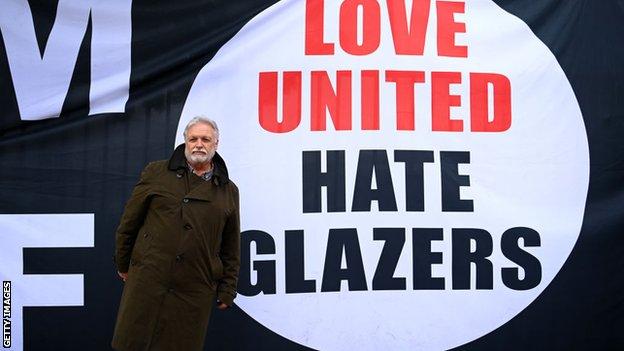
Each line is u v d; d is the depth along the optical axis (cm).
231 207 361
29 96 424
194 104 427
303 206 425
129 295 347
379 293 424
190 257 345
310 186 425
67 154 424
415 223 427
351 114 428
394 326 424
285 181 425
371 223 425
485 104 436
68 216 422
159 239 345
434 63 434
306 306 422
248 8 431
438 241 428
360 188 427
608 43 448
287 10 431
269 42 429
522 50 442
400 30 434
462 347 427
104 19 429
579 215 438
